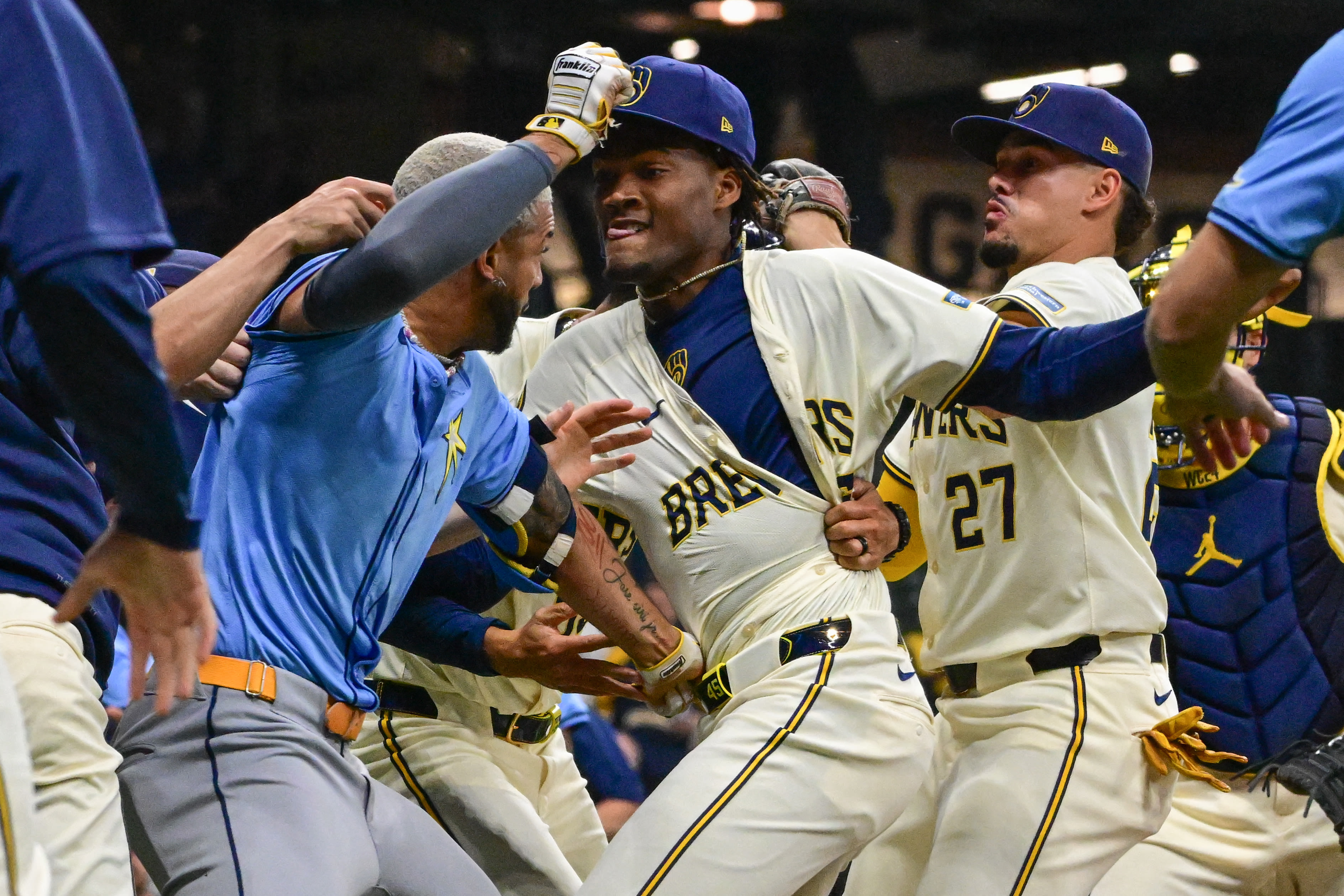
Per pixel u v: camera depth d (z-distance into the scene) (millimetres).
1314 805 11617
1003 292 11055
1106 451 10305
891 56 38938
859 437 9984
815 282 10000
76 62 5801
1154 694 10398
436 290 8812
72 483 7449
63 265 5488
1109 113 11406
